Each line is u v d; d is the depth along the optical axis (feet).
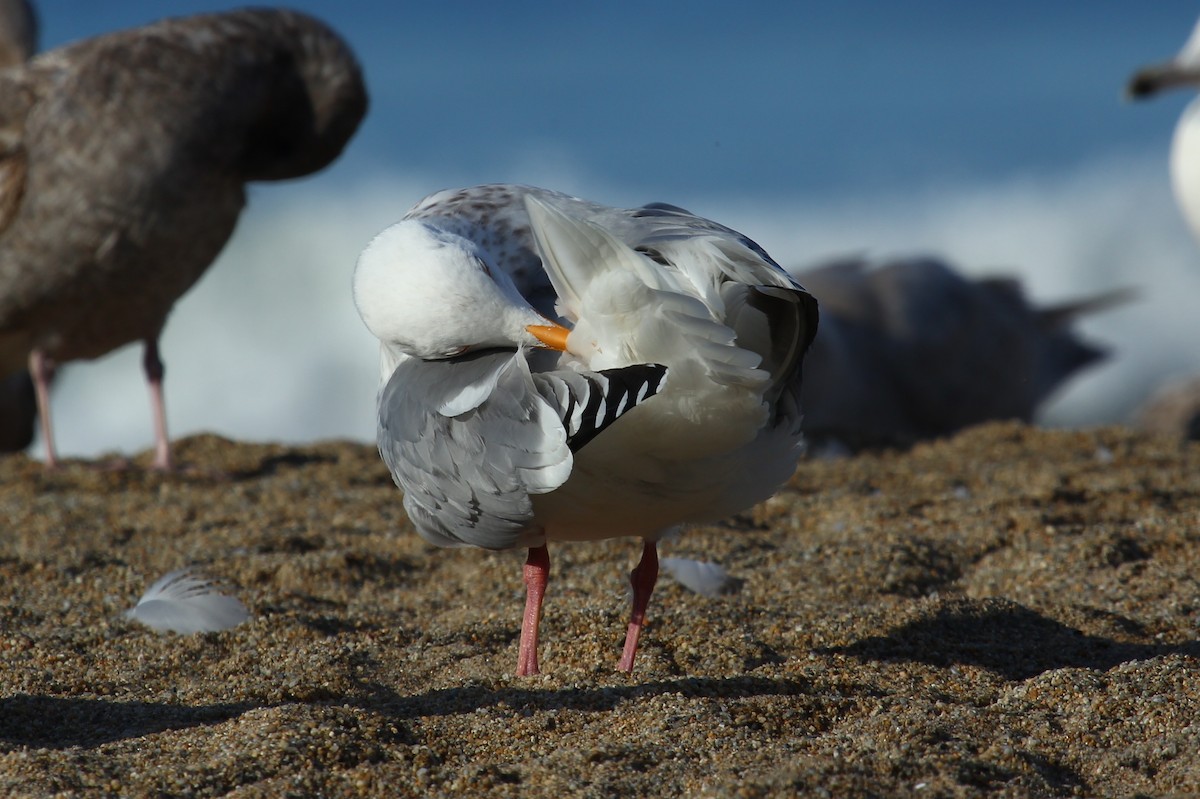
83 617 29.53
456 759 21.40
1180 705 22.63
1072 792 20.18
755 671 25.58
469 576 32.04
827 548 32.91
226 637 27.96
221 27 45.19
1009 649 27.09
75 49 45.19
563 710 23.12
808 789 19.45
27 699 23.99
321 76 46.62
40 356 46.60
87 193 43.11
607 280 19.76
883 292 67.82
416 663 26.76
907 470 42.96
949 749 21.11
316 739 21.27
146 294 45.21
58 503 39.88
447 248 21.84
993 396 67.87
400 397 23.29
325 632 28.37
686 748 21.38
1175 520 34.50
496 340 21.91
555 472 20.51
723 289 20.77
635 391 19.56
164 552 34.27
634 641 25.66
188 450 47.83
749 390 20.59
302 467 45.24
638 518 23.22
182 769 20.33
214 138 44.37
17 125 43.83
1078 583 30.68
